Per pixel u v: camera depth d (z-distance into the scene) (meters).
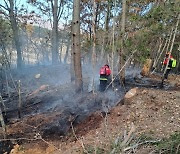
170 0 12.23
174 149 5.16
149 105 8.37
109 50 13.00
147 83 12.95
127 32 12.44
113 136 6.51
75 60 10.19
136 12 15.70
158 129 6.63
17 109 10.18
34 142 7.69
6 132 7.91
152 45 20.14
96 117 8.30
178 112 7.70
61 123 8.46
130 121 7.43
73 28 9.85
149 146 5.53
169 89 11.41
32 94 12.17
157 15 12.30
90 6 19.30
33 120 8.70
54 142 7.63
